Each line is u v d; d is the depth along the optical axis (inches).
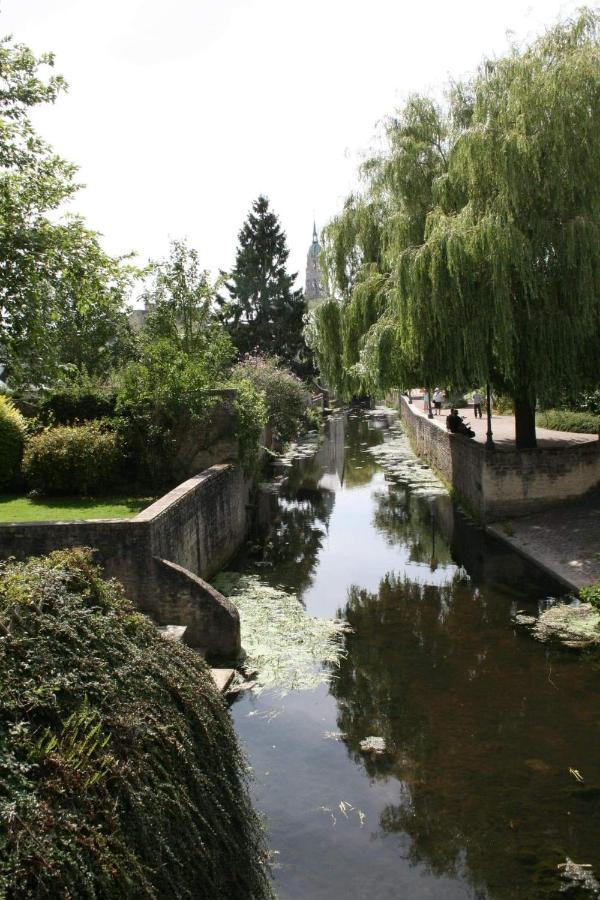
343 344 781.9
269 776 288.8
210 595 393.1
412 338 604.7
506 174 537.6
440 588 518.3
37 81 500.7
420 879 230.8
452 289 572.1
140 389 642.2
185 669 263.4
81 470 619.8
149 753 209.5
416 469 1068.5
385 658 396.2
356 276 788.0
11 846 152.3
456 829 254.2
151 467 645.3
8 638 199.9
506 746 304.3
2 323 469.7
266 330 1883.6
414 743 309.9
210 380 678.5
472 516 717.9
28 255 457.1
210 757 241.8
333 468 1126.4
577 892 222.8
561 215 557.3
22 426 663.1
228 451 663.1
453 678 369.4
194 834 204.1
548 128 537.6
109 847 173.0
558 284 572.4
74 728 190.2
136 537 393.1
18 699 186.5
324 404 2343.8
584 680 361.1
